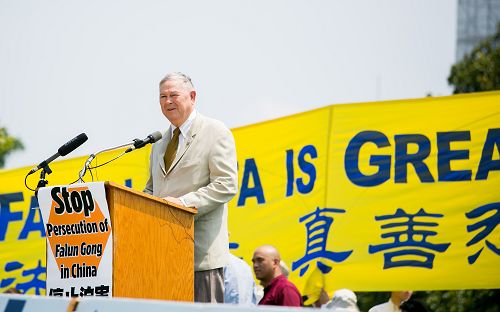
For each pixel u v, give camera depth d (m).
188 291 8.41
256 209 13.26
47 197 7.65
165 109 9.03
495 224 12.34
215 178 8.89
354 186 12.84
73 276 7.57
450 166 12.55
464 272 12.34
